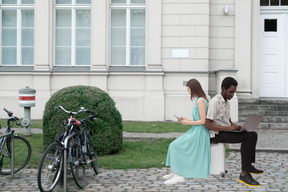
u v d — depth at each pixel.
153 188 5.05
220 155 5.05
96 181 5.43
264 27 12.44
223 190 4.95
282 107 11.41
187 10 11.80
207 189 4.99
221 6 12.19
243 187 5.08
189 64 11.82
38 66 11.95
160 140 8.48
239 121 11.17
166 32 11.82
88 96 6.93
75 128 5.23
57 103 6.89
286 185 5.18
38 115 11.83
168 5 11.81
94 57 11.93
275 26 12.43
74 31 12.23
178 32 11.80
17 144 6.00
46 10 11.95
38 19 11.97
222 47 12.23
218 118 4.97
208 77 11.95
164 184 5.24
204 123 4.94
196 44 11.80
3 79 12.00
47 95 11.82
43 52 11.97
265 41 12.41
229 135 4.95
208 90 12.12
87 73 11.84
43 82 11.89
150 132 9.52
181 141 5.03
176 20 11.80
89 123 6.82
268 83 12.45
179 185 5.20
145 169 6.13
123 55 12.25
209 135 5.04
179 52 11.80
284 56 12.43
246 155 4.95
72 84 11.91
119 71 11.80
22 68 12.20
